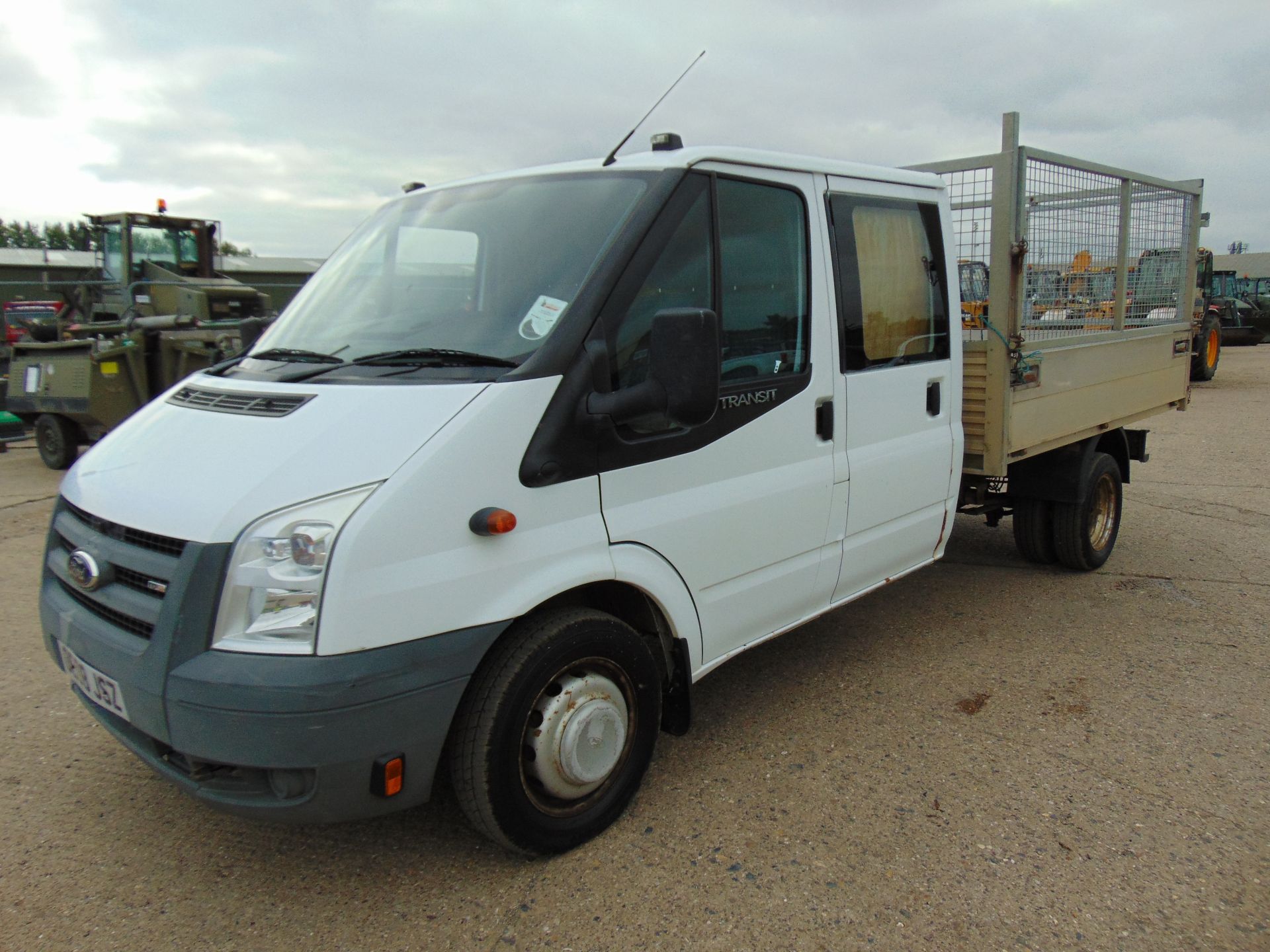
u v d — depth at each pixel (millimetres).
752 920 2715
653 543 3072
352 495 2445
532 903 2812
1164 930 2650
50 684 4418
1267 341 27438
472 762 2717
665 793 3410
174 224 12305
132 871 3004
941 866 2953
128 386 10000
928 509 4449
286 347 3383
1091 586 5781
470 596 2588
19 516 8023
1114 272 5703
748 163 3395
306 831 3213
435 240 3436
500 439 2646
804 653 4758
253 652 2389
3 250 17547
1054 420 5137
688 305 3145
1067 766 3580
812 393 3646
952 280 4477
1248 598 5484
